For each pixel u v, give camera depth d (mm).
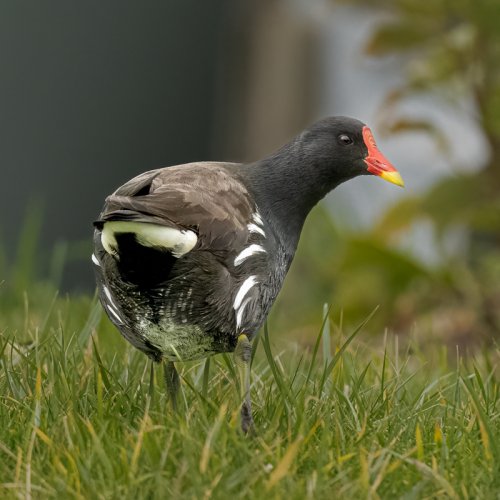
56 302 11156
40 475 6281
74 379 7738
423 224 15258
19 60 17656
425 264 14125
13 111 17656
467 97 13461
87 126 18156
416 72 13445
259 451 6609
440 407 7875
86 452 6547
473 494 6336
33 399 7355
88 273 17812
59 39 17828
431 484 6422
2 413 7188
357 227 16172
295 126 20812
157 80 18859
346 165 8391
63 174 18000
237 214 7328
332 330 12906
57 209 17922
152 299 7121
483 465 6672
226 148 20375
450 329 13023
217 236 7074
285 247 8102
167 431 6809
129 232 6672
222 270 7129
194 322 7258
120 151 18484
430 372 9414
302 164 8281
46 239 17781
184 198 7043
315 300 15281
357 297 13562
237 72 20266
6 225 17562
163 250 6789
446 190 13445
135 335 7523
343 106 20031
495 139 13344
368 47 13539
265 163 8266
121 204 6664
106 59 18250
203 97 19641
